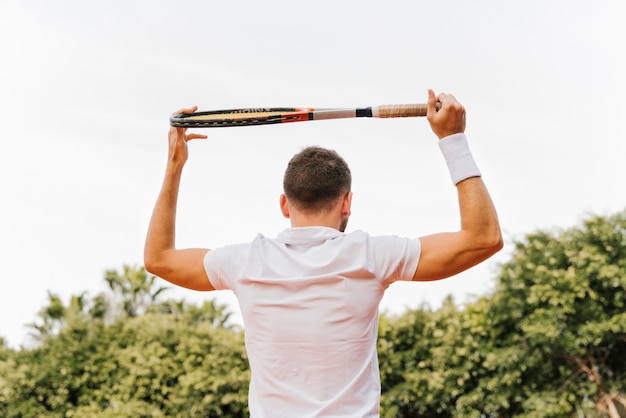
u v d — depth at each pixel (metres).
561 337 16.62
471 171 1.84
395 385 17.91
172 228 2.07
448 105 1.85
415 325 18.23
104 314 26.12
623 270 16.12
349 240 1.89
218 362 18.72
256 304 1.88
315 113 2.00
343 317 1.83
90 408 18.91
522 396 16.98
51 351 19.88
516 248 17.53
